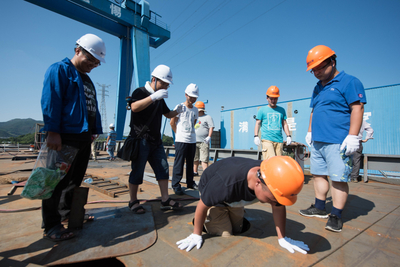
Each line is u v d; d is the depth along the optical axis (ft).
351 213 8.18
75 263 4.73
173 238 5.65
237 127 39.24
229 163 5.40
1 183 12.66
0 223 6.44
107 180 13.41
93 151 29.89
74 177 6.66
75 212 5.93
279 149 13.16
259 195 4.49
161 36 61.72
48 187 5.00
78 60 5.94
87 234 5.71
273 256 4.79
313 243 5.55
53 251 4.81
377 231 6.41
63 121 5.41
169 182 14.02
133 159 7.56
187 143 11.09
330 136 6.85
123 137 55.47
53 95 5.06
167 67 7.66
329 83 7.09
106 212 7.48
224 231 5.77
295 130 31.89
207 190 4.89
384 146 25.02
